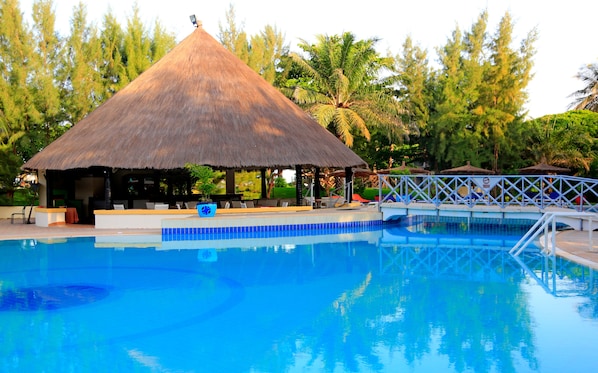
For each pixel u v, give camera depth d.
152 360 4.76
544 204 15.56
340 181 31.97
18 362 4.72
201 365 4.64
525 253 10.91
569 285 7.82
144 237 13.59
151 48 25.52
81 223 16.89
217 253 11.20
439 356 4.84
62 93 21.62
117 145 15.61
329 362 4.70
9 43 19.84
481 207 14.84
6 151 19.22
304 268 9.47
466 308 6.53
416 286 7.86
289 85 32.84
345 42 29.88
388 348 5.07
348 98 30.44
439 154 31.27
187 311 6.45
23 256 10.79
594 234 12.82
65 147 16.22
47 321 6.02
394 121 29.31
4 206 19.64
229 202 18.38
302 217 14.73
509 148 29.88
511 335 5.45
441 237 14.16
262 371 4.50
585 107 34.66
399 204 16.34
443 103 30.80
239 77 19.47
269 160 15.97
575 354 4.86
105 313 6.36
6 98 19.41
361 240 13.55
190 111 17.02
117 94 18.56
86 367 4.59
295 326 5.80
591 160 28.59
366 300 7.00
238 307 6.64
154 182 21.50
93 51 22.48
